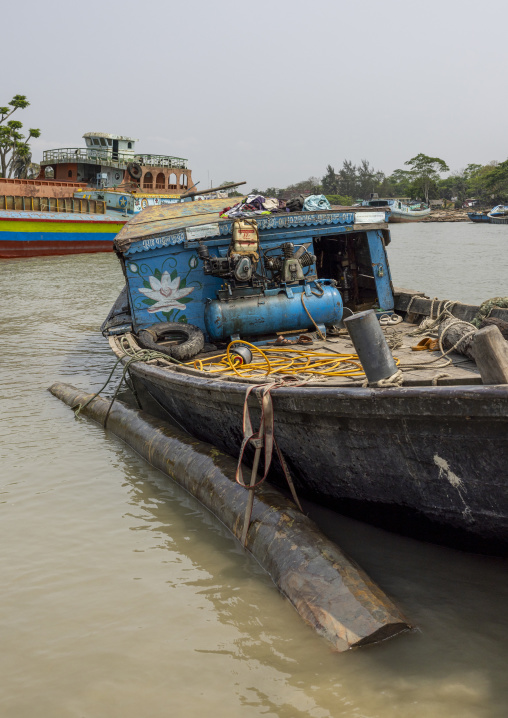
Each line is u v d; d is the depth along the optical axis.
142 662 4.09
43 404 9.55
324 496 5.87
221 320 8.45
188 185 47.22
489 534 4.77
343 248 11.75
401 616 4.27
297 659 4.05
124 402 8.87
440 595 4.65
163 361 7.85
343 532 5.59
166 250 8.91
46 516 6.07
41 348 13.30
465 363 6.36
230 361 7.25
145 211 12.16
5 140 54.94
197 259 9.04
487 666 3.94
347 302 11.60
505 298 7.94
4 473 7.04
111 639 4.32
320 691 3.78
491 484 4.43
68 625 4.48
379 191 168.00
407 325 9.77
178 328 8.89
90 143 45.59
